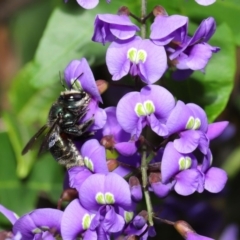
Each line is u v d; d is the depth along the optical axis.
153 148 0.27
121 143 0.26
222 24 0.29
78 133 0.28
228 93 0.29
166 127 0.26
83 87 0.27
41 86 0.30
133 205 0.27
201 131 0.26
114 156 0.28
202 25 0.26
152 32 0.26
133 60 0.26
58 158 0.28
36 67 0.30
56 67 0.30
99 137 0.28
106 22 0.26
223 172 0.27
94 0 0.27
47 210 0.27
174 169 0.26
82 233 0.27
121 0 0.30
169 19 0.26
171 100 0.26
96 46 0.30
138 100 0.26
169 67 0.27
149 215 0.26
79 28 0.30
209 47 0.27
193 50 0.27
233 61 0.29
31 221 0.27
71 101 0.27
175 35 0.27
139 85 0.27
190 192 0.26
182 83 0.29
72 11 0.30
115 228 0.26
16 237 0.27
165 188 0.26
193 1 0.29
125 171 0.27
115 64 0.26
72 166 0.28
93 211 0.26
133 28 0.26
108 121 0.27
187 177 0.26
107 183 0.26
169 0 0.29
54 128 0.28
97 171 0.27
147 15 0.27
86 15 0.30
